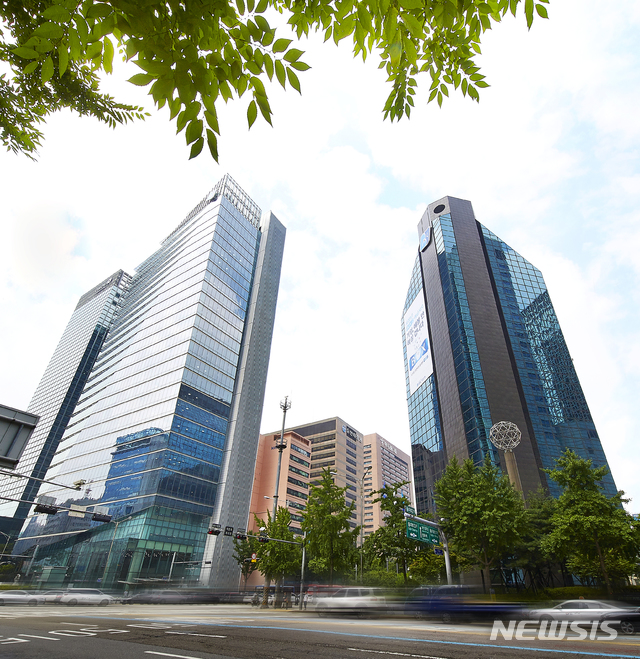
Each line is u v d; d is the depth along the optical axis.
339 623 14.44
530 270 83.00
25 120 5.49
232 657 7.43
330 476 33.84
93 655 7.38
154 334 83.50
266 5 2.51
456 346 70.56
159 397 71.00
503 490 27.47
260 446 96.44
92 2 2.38
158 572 54.97
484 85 3.93
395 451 149.88
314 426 124.06
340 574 34.03
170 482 61.59
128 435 71.00
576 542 25.94
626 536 23.66
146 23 2.47
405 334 101.00
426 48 3.72
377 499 31.78
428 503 73.12
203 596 46.09
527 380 67.50
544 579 40.53
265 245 100.25
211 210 92.38
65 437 95.44
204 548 62.47
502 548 26.70
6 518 100.56
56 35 2.51
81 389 121.06
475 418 61.25
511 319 74.25
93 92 5.71
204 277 80.81
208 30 2.54
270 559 35.47
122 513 60.94
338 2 2.90
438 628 13.03
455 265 78.44
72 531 66.62
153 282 99.19
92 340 126.50
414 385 89.00
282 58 2.62
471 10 3.11
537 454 59.22
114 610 24.11
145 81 2.57
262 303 92.50
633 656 7.81
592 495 25.77
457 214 86.75
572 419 64.19
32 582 62.78
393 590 19.36
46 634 10.16
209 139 2.68
